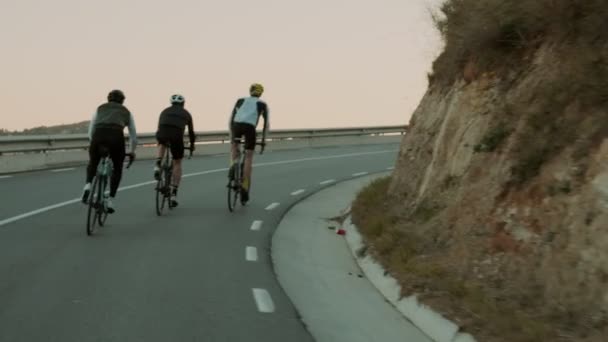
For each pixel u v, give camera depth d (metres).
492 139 10.01
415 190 12.29
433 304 7.85
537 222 8.07
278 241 12.07
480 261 8.52
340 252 11.49
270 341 6.99
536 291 7.45
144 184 18.39
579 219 7.37
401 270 9.12
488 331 6.95
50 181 18.41
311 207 16.02
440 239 9.73
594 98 8.34
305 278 9.71
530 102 9.84
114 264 9.77
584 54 8.96
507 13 11.17
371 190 14.52
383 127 39.59
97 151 11.59
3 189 16.72
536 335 6.54
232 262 10.27
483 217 9.13
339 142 36.88
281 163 25.80
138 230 12.30
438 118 12.97
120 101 11.89
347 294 9.02
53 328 7.05
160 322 7.38
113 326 7.18
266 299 8.46
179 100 14.16
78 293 8.30
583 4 9.57
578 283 6.98
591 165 7.66
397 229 10.66
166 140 13.88
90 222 11.62
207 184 19.00
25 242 10.97
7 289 8.38
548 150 8.62
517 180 8.83
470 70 11.80
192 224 13.14
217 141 30.50
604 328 6.39
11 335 6.82
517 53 10.97
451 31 13.25
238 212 14.80
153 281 8.99
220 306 8.07
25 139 21.16
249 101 14.88
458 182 10.48
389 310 8.38
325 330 7.49
